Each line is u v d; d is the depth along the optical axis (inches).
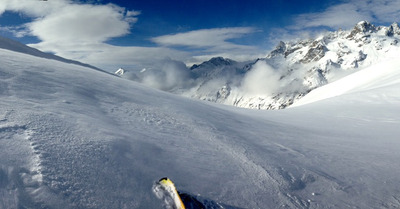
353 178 267.9
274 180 234.5
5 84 295.1
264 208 186.9
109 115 307.9
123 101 401.1
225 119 508.1
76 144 194.7
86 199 145.9
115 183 168.4
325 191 231.1
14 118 204.4
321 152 358.3
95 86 440.5
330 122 699.4
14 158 154.4
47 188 141.7
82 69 642.8
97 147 199.9
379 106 1006.4
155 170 200.7
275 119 696.4
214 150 281.3
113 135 233.1
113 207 147.7
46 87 336.8
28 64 465.4
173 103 512.1
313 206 202.5
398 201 223.8
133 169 190.5
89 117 268.4
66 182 152.2
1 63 399.5
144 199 162.7
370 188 246.2
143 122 320.2
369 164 318.7
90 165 175.8
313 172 271.3
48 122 216.8
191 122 384.5
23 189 136.0
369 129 606.9
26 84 320.8
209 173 220.4
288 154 329.1
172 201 165.2
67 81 409.7
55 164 163.3
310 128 583.5
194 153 257.6
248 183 218.4
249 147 322.0
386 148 416.5
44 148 175.5
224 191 197.5
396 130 596.1
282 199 204.5
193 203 169.2
